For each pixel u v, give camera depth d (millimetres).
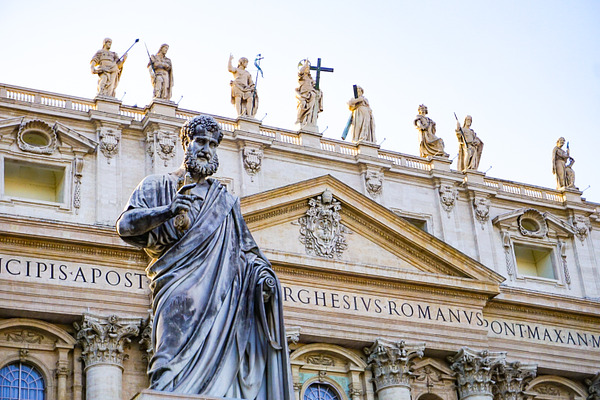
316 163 49250
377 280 47562
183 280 6797
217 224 7023
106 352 41656
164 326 6676
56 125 44000
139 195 7121
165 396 6281
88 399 41094
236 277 6953
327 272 46531
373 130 51625
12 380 41281
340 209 47688
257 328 6941
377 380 47031
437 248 48719
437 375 48875
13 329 41594
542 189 54844
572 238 54688
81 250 42531
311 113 50156
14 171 43812
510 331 51125
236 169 47188
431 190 51906
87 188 44062
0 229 41125
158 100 45875
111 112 45250
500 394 49969
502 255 52344
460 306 49500
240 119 47812
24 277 41469
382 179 50594
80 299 41906
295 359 45812
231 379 6727
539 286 52812
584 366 52125
